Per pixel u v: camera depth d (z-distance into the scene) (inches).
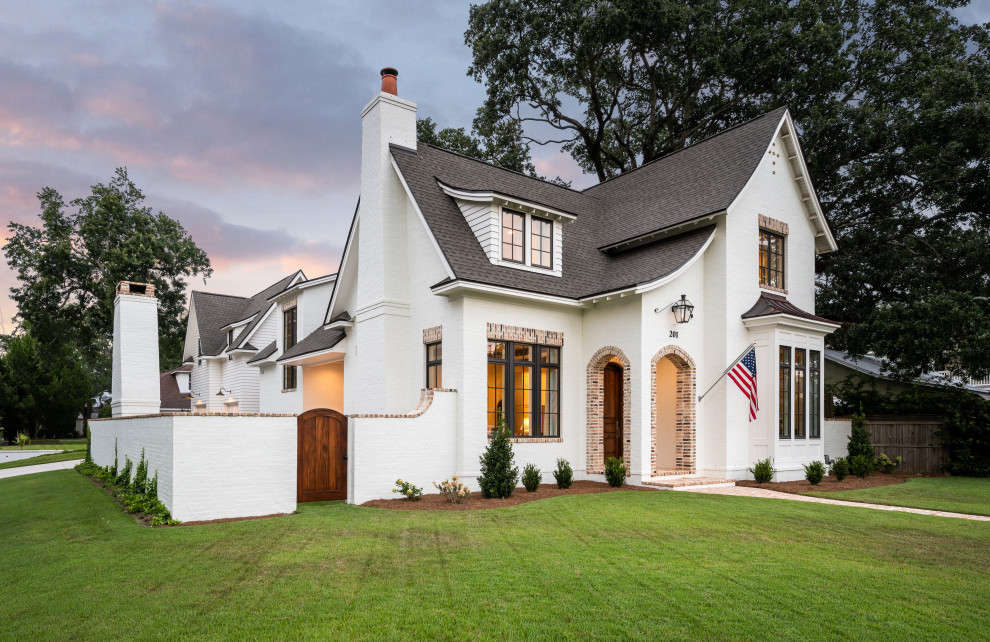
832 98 968.3
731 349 593.3
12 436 1577.3
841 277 912.9
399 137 659.4
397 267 628.1
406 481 488.7
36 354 1622.8
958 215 908.6
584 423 604.4
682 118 1199.6
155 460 436.5
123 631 191.9
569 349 605.0
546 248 609.6
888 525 361.1
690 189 669.9
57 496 548.1
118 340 826.8
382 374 607.5
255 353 1085.8
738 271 610.2
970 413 692.1
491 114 1221.7
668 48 1096.2
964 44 928.3
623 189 789.2
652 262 609.6
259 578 247.0
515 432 561.9
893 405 756.6
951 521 376.2
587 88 1249.4
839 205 968.9
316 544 307.4
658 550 293.7
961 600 223.3
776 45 972.6
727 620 200.4
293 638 184.5
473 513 403.5
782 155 682.8
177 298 1784.0
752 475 594.9
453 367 540.1
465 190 584.1
